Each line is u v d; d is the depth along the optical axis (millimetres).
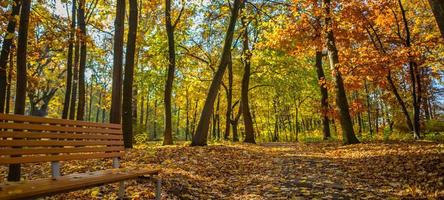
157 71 24312
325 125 25281
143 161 9594
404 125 25984
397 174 8164
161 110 51938
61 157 4387
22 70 6129
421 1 19719
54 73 27266
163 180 7078
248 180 8297
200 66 29984
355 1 16594
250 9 20719
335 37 17609
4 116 3639
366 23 17469
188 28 22422
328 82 17516
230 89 28156
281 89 33594
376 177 8133
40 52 15312
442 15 5887
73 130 4762
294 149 16391
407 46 18000
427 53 19375
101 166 8523
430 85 27875
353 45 21594
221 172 9172
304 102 42188
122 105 13141
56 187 3406
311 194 6715
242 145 18219
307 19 17031
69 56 15523
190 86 33125
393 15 19109
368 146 14070
